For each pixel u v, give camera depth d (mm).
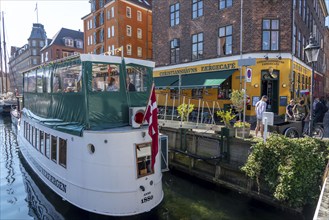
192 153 10828
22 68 78625
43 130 8984
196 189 9375
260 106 9859
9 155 14609
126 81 7188
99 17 37000
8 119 31953
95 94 6680
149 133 6391
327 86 39781
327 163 6887
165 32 22438
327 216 3834
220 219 7055
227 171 9070
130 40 34469
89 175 6441
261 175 7641
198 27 19219
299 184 6676
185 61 20328
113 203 6285
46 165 8703
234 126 9484
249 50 15742
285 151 7113
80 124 6883
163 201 8250
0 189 9375
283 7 15562
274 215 7266
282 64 15555
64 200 7566
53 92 8477
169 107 20391
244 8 15992
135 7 35031
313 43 8195
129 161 6406
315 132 9945
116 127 6910
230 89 16844
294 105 11172
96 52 37969
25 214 7477
